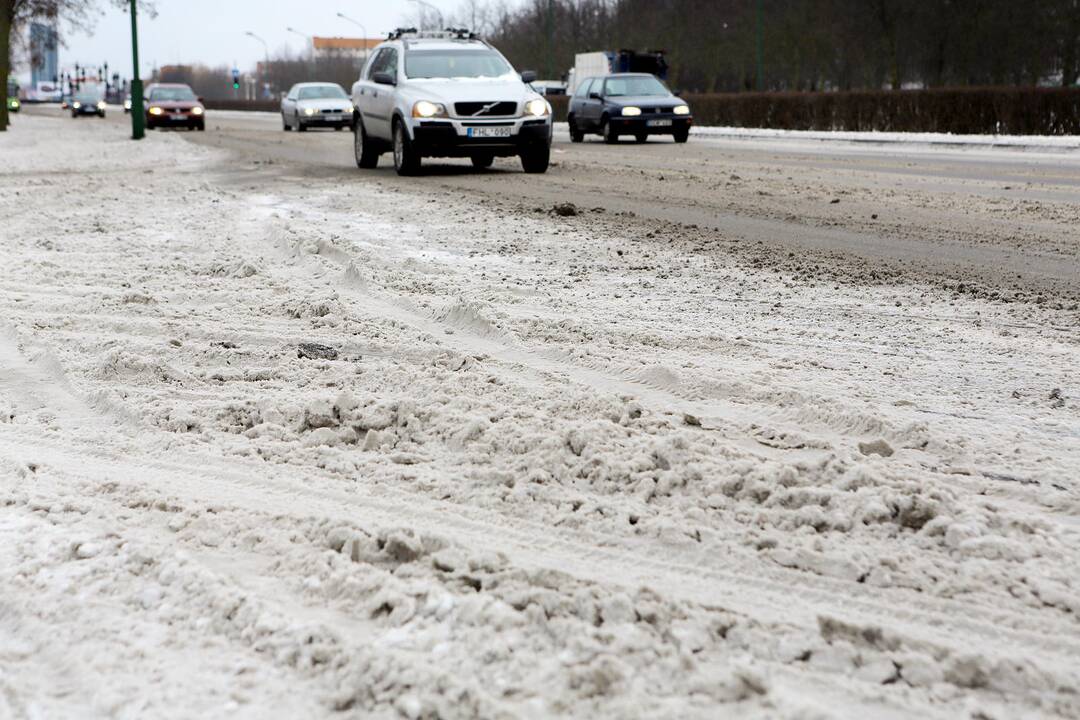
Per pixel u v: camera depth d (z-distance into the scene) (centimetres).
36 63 5509
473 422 389
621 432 377
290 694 222
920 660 231
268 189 1475
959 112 3309
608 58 5200
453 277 746
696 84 7775
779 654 237
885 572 279
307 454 380
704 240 939
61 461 382
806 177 1661
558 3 8444
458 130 1705
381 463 369
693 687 219
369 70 1997
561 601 254
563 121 5259
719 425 404
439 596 258
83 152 2595
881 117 3584
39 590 270
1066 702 220
